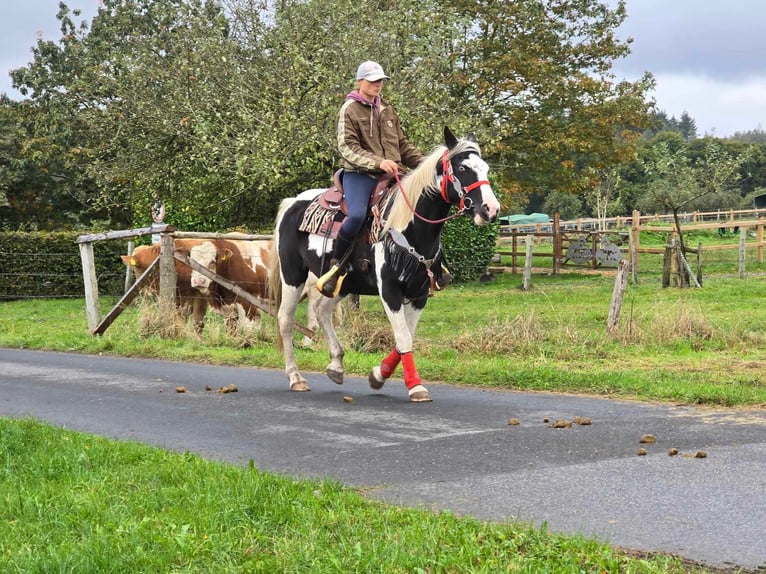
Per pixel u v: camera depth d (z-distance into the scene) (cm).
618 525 506
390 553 450
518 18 3206
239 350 1370
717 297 2089
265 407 912
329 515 520
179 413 895
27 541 492
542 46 3269
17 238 2805
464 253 2936
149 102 1973
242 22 1866
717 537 481
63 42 3994
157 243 1733
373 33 1758
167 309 1532
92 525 514
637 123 3444
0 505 559
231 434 789
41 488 594
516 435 745
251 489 562
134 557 459
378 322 1658
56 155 3631
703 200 6084
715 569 437
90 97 2192
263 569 440
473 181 826
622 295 1417
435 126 1762
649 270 3089
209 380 1109
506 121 3055
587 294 2341
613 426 771
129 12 3069
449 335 1580
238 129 1780
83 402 975
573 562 437
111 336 1559
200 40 1878
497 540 474
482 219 819
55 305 2544
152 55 2038
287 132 1648
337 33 1783
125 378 1141
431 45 1827
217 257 1580
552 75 3219
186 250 1573
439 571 434
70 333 1658
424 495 580
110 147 2117
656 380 1021
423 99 1773
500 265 3438
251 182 1736
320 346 1428
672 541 477
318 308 1024
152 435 796
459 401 922
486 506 551
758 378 1023
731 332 1417
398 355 964
